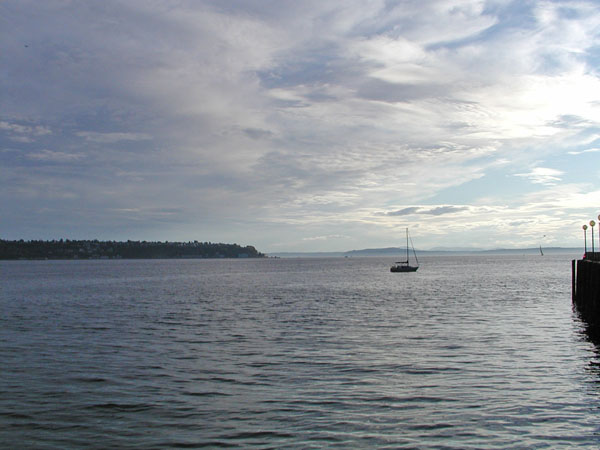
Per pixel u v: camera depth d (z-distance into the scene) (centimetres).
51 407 1927
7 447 1596
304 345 3064
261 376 2333
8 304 5875
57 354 2845
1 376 2355
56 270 19325
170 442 1617
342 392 2077
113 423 1769
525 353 2781
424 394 2042
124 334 3528
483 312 4684
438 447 1560
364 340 3216
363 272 15900
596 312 3503
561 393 2041
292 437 1641
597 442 1584
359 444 1585
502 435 1639
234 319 4319
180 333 3559
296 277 12800
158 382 2245
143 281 11138
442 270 16362
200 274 15212
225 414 1841
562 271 14425
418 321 4100
